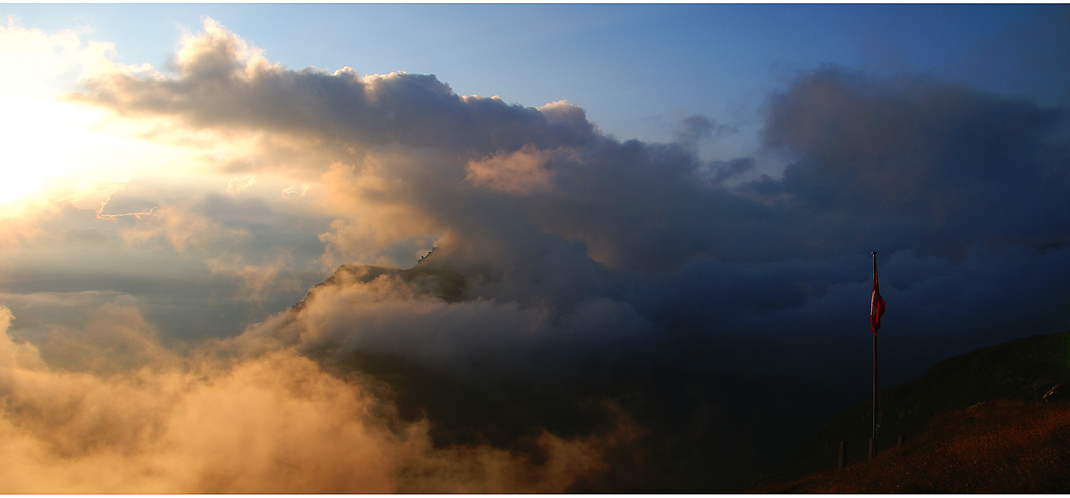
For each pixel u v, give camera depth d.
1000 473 18.20
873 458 28.59
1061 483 16.17
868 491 21.53
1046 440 19.44
